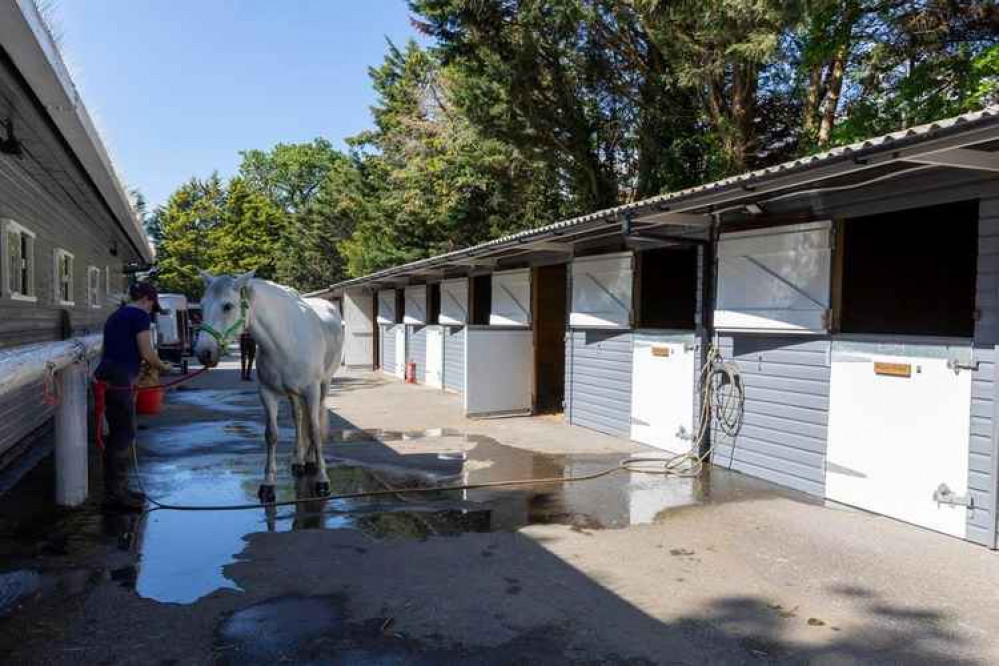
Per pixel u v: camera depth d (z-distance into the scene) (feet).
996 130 11.76
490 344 34.42
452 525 16.43
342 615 11.43
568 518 17.08
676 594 12.41
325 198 137.59
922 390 16.30
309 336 18.97
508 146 55.36
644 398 26.63
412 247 89.76
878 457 17.37
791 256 19.72
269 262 162.50
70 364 17.39
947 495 15.71
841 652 10.32
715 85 43.86
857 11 35.42
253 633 10.76
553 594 12.36
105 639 10.55
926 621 11.36
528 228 67.87
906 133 12.64
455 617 11.39
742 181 16.38
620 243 28.14
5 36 10.96
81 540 15.05
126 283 67.10
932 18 35.78
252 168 209.67
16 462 22.39
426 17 50.52
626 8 41.68
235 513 17.25
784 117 49.47
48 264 27.07
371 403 40.50
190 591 12.35
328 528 16.11
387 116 90.58
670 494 19.38
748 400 21.67
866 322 26.76
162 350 69.05
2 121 16.21
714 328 22.88
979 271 15.15
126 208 27.76
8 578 12.89
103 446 17.30
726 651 10.32
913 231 26.32
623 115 52.01
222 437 28.45
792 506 18.21
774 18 32.07
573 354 31.76
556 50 46.85
